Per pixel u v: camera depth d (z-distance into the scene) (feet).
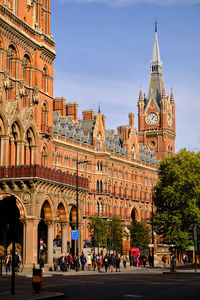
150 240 359.46
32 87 196.24
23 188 168.66
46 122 207.72
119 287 102.17
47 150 205.98
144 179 444.55
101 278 138.72
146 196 444.96
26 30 192.85
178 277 145.69
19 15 190.70
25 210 167.53
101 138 363.56
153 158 481.46
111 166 383.45
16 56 185.98
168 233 244.01
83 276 152.15
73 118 366.84
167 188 245.65
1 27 173.58
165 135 499.92
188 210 238.89
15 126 182.50
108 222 319.68
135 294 85.81
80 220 209.26
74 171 326.03
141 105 513.86
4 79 176.04
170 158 257.75
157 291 91.76
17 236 185.78
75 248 209.67
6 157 173.58
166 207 253.44
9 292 88.17
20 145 183.42
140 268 245.65
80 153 335.26
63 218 193.57
